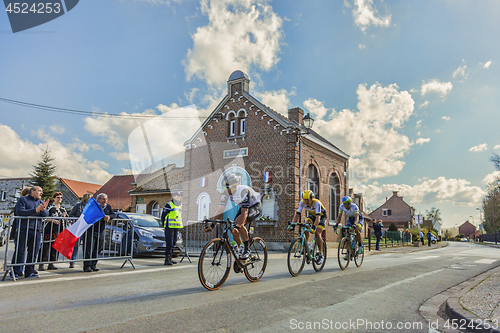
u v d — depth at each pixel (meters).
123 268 7.14
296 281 5.46
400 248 20.55
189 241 8.12
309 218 6.54
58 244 5.96
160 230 9.72
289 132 15.10
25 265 5.68
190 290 4.54
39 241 5.91
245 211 4.73
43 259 6.81
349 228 7.64
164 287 4.77
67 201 32.91
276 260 9.35
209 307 3.61
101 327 2.87
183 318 3.18
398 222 64.88
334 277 6.04
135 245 9.16
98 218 6.29
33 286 4.84
